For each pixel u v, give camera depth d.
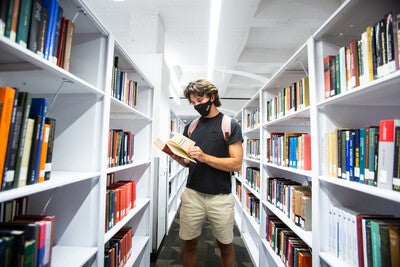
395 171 0.77
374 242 0.85
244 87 6.61
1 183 0.66
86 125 1.22
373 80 0.83
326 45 1.22
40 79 0.99
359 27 1.11
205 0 2.73
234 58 3.88
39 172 0.83
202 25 3.23
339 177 1.07
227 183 1.59
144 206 2.14
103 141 1.22
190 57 4.25
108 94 1.27
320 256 1.13
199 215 1.60
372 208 1.16
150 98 2.25
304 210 1.39
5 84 1.05
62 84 1.05
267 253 2.12
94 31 1.24
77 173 1.12
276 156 1.94
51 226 0.90
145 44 2.91
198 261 2.38
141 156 2.20
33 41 0.79
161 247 2.73
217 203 1.54
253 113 3.06
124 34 3.60
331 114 1.19
